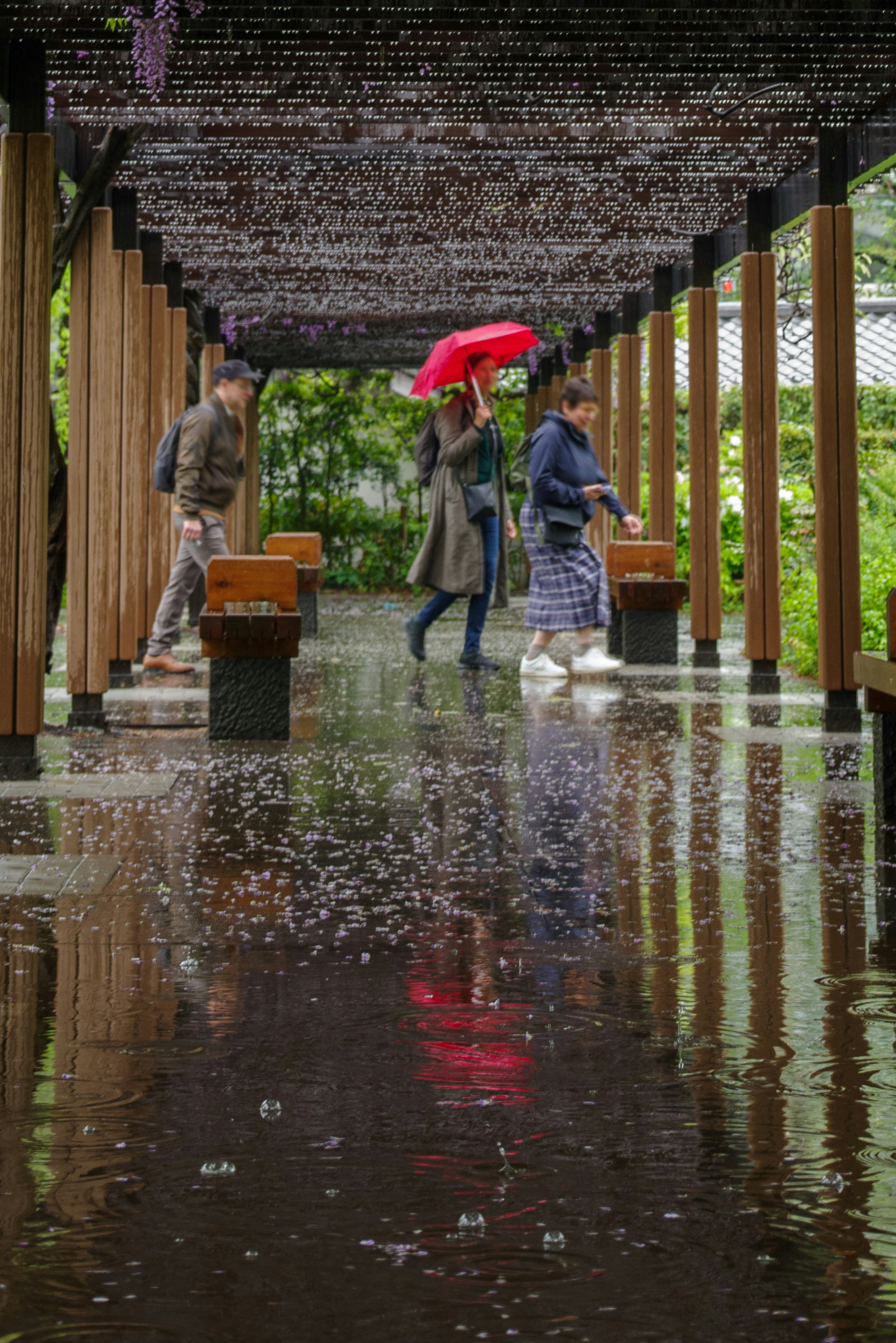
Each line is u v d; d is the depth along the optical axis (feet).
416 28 27.58
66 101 31.40
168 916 17.70
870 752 31.04
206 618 32.91
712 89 31.32
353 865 20.56
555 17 27.22
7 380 27.37
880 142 32.58
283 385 107.76
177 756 30.73
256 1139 10.70
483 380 48.42
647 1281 8.54
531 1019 13.71
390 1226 9.25
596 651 48.42
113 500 42.68
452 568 49.60
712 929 17.08
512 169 39.78
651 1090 11.75
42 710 27.78
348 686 45.01
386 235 51.16
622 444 62.34
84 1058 12.58
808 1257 8.82
